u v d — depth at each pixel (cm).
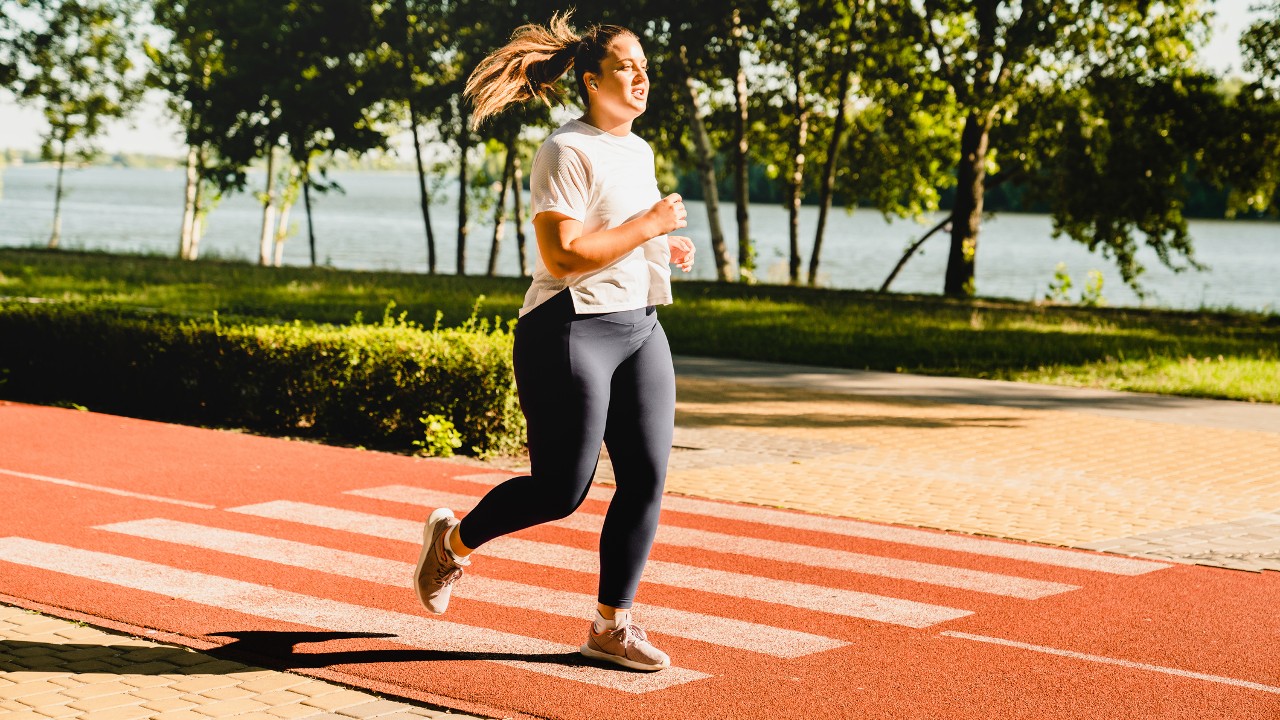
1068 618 529
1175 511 802
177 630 480
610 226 412
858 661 461
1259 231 15662
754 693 420
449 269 6912
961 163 3366
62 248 4353
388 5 3809
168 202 17400
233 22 3769
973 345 1969
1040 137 3394
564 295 411
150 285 2667
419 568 449
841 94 3694
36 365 1205
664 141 4009
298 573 575
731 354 1845
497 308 2322
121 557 597
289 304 2292
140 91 3962
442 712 399
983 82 3197
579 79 421
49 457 884
